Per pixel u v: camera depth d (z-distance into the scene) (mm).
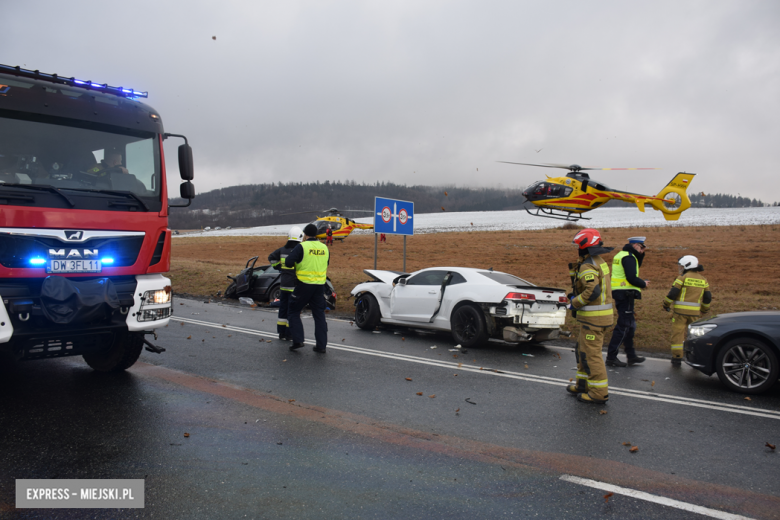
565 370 7383
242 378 6406
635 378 7012
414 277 10375
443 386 6309
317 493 3426
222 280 18484
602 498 3436
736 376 6391
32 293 4957
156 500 3299
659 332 10008
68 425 4629
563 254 31812
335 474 3725
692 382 6844
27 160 5156
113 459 3912
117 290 5465
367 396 5777
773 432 4848
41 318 4926
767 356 6113
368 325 10742
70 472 3680
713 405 5738
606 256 26969
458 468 3883
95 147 5625
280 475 3689
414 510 3223
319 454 4086
